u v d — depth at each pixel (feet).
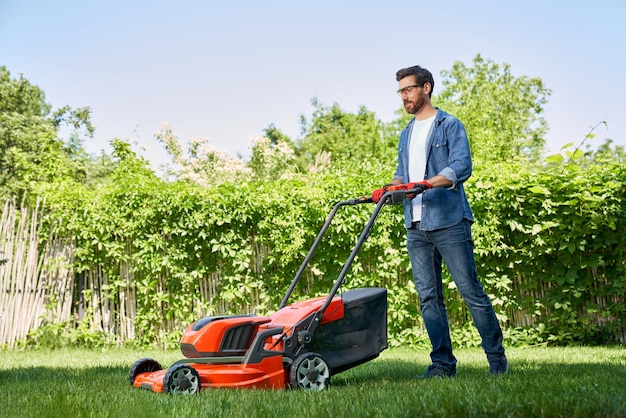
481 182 25.61
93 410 10.20
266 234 27.50
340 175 27.45
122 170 29.66
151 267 27.86
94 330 28.50
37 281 28.81
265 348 12.79
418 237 14.26
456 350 24.56
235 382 12.14
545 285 26.03
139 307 28.60
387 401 10.07
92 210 28.32
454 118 14.05
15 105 99.60
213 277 28.27
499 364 13.87
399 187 13.24
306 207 26.89
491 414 8.64
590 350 21.99
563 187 25.07
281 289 27.43
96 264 29.04
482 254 25.77
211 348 12.30
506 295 26.08
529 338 25.50
